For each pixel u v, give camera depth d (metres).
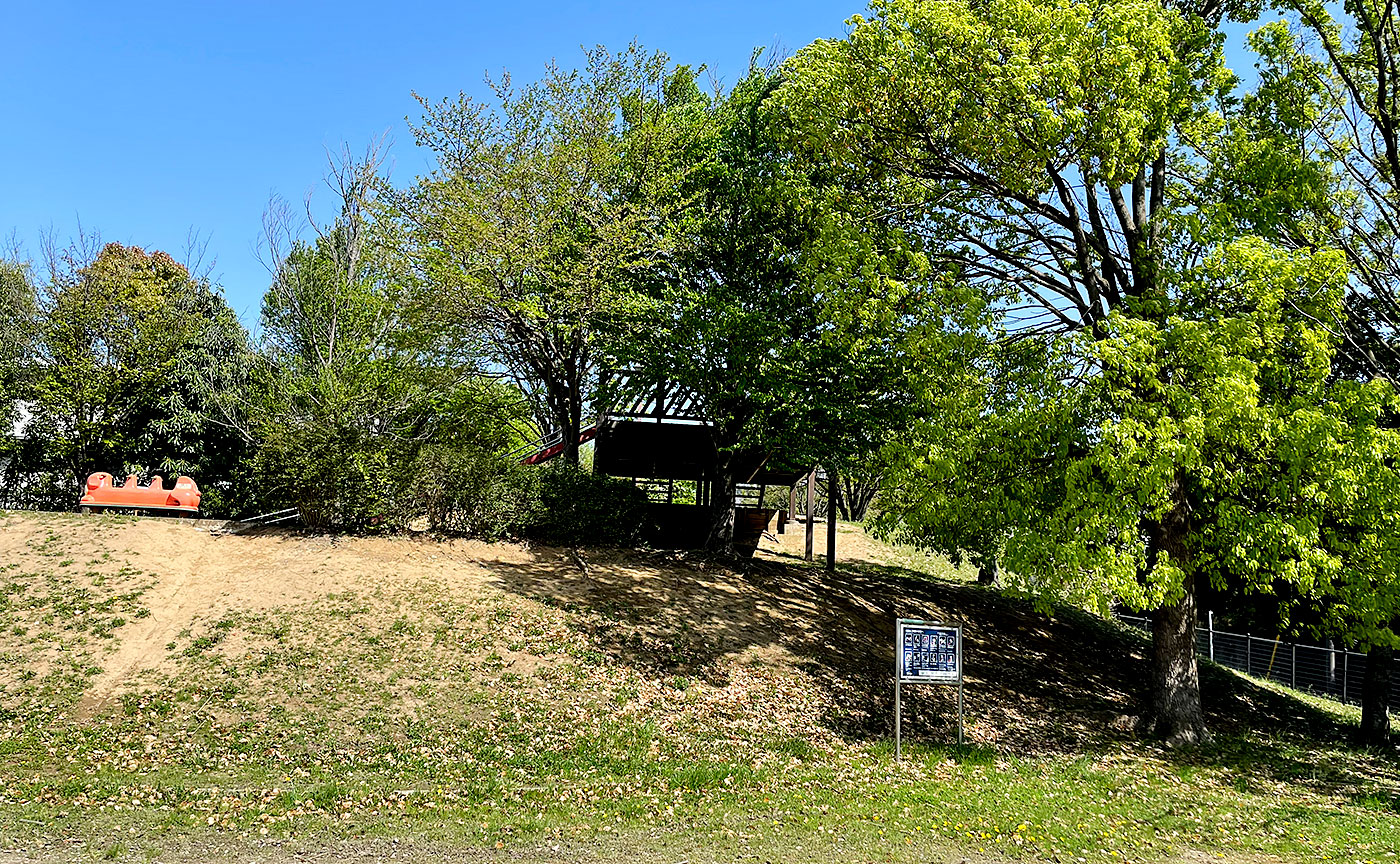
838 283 13.61
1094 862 7.70
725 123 20.06
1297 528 10.77
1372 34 13.27
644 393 20.55
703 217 18.92
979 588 24.64
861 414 16.72
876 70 12.44
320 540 16.91
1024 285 14.98
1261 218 12.55
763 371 16.94
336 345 19.03
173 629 13.19
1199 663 21.22
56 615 13.15
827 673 14.87
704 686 13.48
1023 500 12.11
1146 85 11.55
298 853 7.32
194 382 21.08
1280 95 14.12
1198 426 10.28
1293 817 9.48
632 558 18.64
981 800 9.61
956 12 11.85
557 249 18.39
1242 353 10.94
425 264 18.59
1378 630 11.04
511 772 10.05
